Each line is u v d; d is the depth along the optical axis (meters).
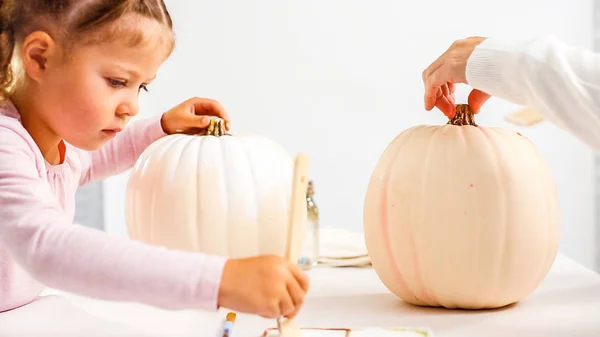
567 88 0.83
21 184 0.84
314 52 2.55
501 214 0.93
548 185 0.98
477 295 0.95
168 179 1.04
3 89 0.93
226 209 1.03
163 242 1.04
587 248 2.57
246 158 1.06
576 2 2.52
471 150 0.95
